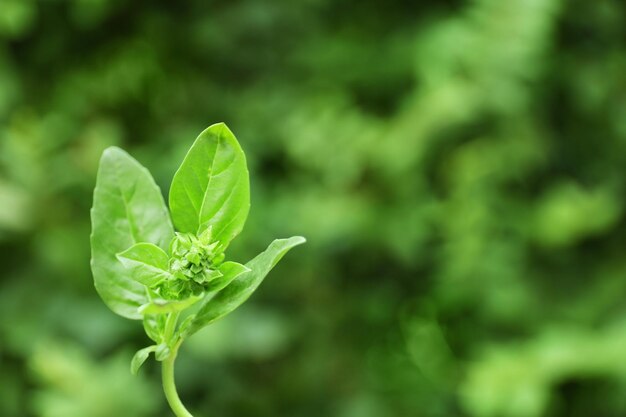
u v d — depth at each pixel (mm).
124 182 468
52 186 1221
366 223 1254
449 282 1276
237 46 1315
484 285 1265
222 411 1223
